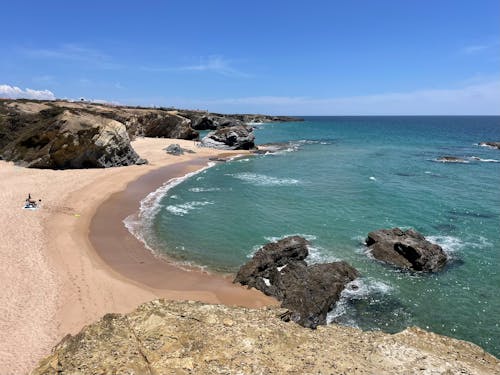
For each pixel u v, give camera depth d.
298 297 16.20
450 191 36.69
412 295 17.95
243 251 22.55
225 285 18.42
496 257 21.83
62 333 13.70
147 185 38.06
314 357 9.96
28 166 41.22
